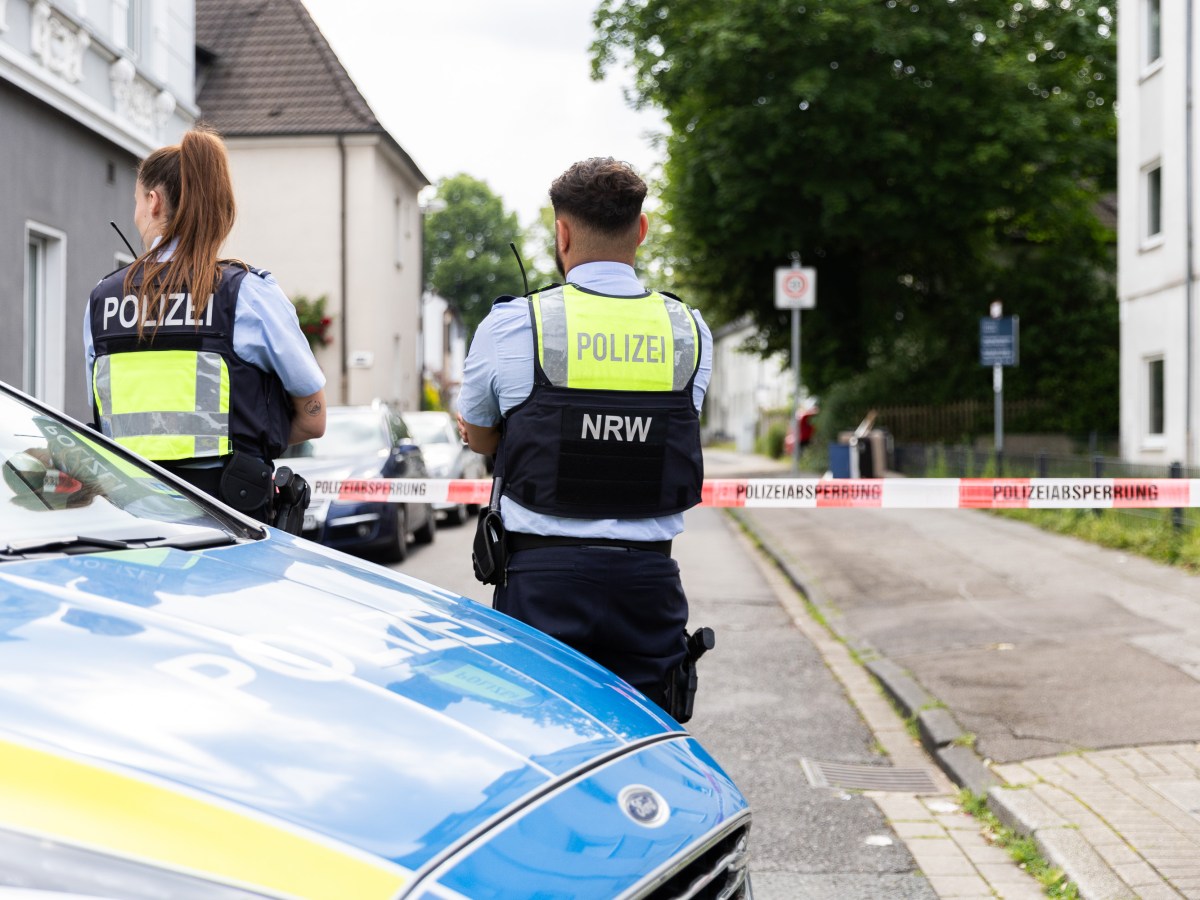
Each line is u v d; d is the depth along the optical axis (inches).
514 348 116.9
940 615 343.3
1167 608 322.0
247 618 78.0
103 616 71.7
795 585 434.3
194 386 128.3
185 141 131.3
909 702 243.6
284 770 61.4
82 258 516.4
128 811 55.4
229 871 54.6
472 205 3061.0
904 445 967.6
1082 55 1030.4
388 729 68.8
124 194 562.9
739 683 278.4
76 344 512.7
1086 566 406.6
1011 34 1022.4
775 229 1013.8
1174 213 735.1
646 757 80.1
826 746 225.5
